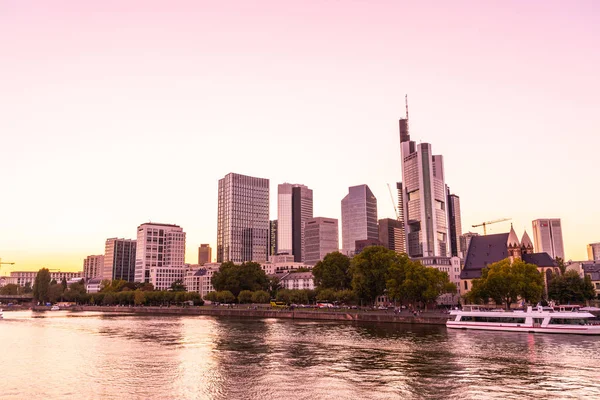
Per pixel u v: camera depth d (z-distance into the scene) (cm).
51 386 6412
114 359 8488
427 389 5969
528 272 15425
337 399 5600
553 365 7375
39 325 16425
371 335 11469
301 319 17675
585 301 17900
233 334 12406
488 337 10744
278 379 6638
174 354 8994
